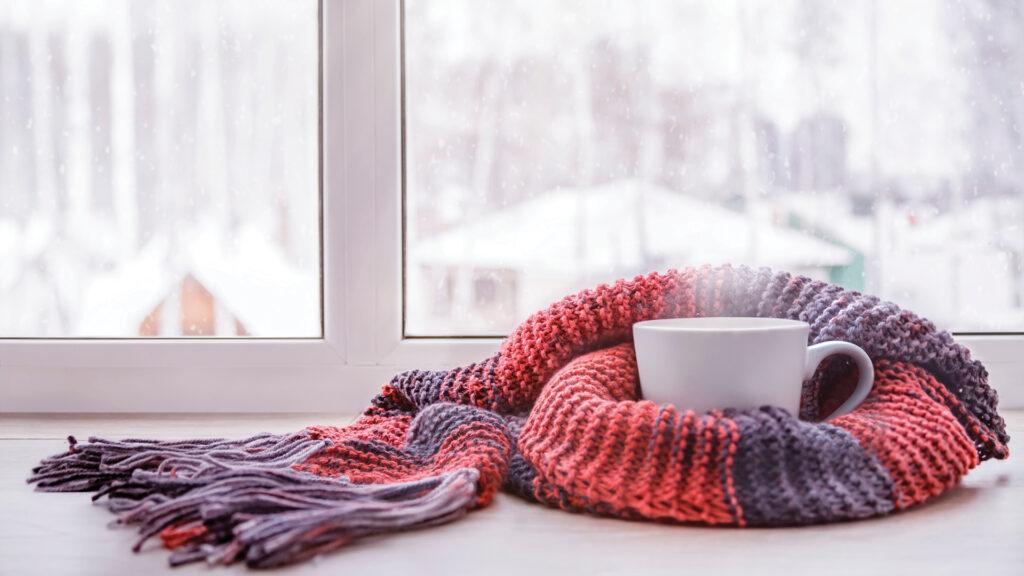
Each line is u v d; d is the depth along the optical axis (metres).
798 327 0.51
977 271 1.01
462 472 0.51
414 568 0.42
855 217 1.01
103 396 0.97
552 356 0.63
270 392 0.96
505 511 0.52
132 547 0.45
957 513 0.50
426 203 1.01
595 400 0.51
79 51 1.01
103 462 0.57
